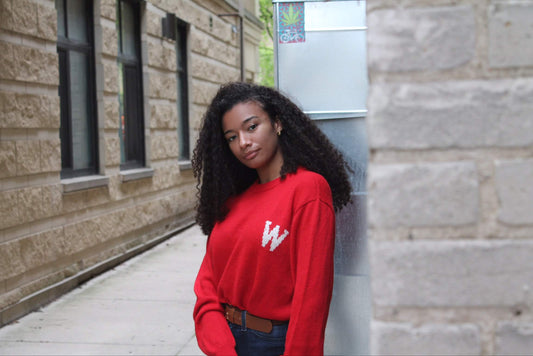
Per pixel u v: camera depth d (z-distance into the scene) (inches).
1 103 215.3
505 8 54.1
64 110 280.2
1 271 212.5
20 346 194.4
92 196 289.1
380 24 55.2
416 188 55.4
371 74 55.8
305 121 88.0
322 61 128.7
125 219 327.6
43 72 245.4
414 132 55.1
